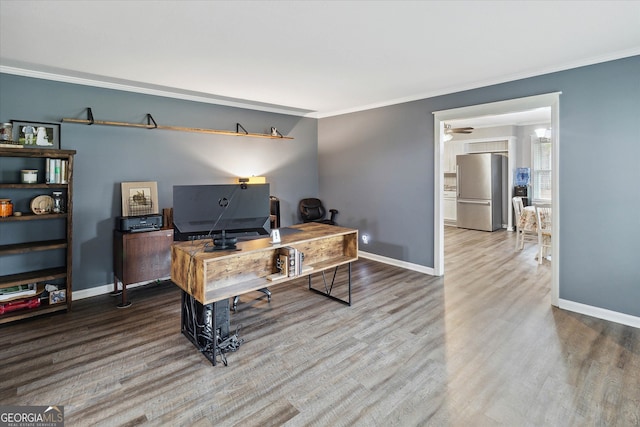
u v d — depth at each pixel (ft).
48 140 11.35
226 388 6.93
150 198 13.44
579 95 10.30
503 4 6.89
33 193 11.14
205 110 15.21
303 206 18.51
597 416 6.02
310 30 8.07
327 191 19.39
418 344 8.66
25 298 10.36
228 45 8.96
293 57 9.90
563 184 10.71
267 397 6.65
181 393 6.77
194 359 8.05
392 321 10.05
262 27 7.89
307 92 14.10
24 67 10.62
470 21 7.63
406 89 13.62
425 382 7.07
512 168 25.31
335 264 10.66
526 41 8.74
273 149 17.78
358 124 17.39
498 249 19.66
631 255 9.59
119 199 12.92
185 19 7.45
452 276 14.48
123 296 11.48
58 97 11.52
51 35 8.23
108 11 7.04
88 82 12.03
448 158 29.22
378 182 16.66
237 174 16.42
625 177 9.59
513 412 6.16
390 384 7.03
